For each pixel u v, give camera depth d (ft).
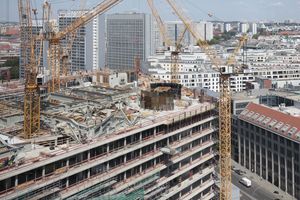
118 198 362.94
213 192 553.64
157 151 433.89
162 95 498.69
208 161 537.24
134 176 407.44
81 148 349.41
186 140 478.18
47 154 334.65
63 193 334.03
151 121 436.35
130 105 522.06
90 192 349.61
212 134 542.57
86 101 502.79
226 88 597.11
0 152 316.19
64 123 404.77
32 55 472.85
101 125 386.93
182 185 479.41
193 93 634.43
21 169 304.91
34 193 311.68
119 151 385.70
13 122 437.99
